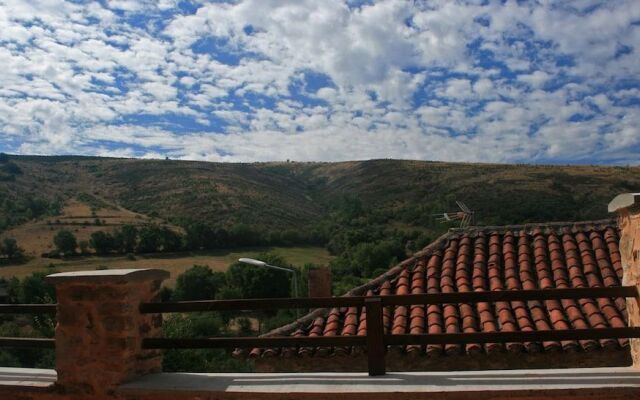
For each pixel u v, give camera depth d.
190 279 37.16
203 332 24.97
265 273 33.94
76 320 4.34
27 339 4.59
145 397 4.12
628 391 3.56
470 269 8.94
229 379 4.23
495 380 3.84
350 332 7.74
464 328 7.52
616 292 3.95
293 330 8.21
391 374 4.11
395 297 4.12
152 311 4.45
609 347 6.91
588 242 9.07
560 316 7.46
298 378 4.15
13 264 44.62
